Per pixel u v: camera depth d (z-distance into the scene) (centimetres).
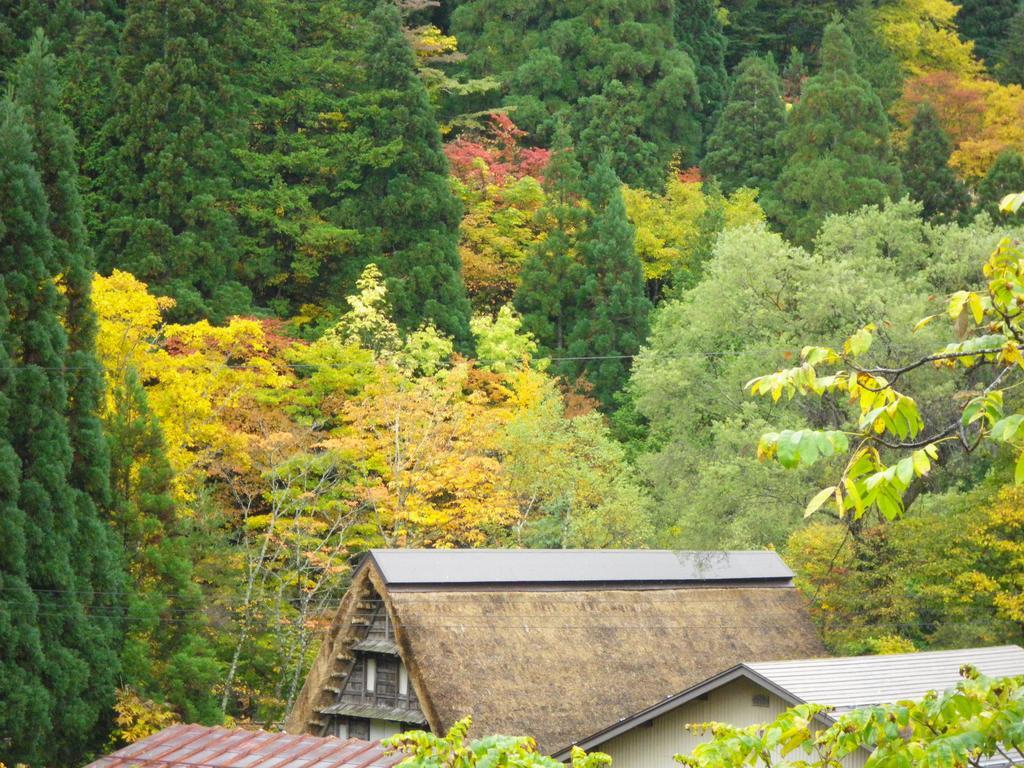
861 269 3322
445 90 6291
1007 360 588
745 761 675
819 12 7700
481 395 3747
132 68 4500
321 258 4722
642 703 2333
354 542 3306
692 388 3123
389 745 725
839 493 567
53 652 2603
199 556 3028
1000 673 2008
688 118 6450
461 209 4828
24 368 2761
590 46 6412
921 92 6719
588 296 4803
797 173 5519
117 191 4372
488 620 2355
